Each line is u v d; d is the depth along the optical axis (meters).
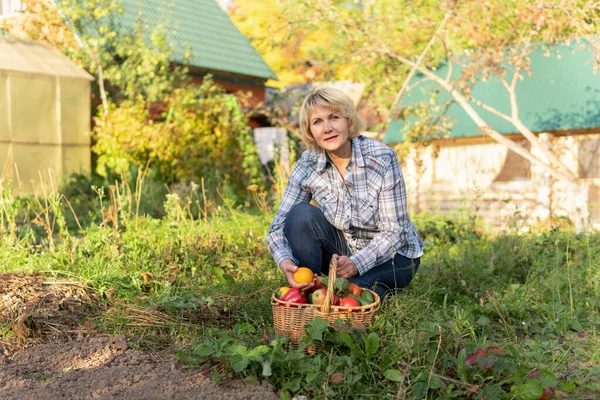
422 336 3.01
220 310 3.88
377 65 11.19
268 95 18.83
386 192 3.68
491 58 8.98
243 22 19.48
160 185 11.59
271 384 2.80
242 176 13.55
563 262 5.81
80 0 13.80
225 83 16.97
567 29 9.23
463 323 3.28
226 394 2.70
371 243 3.63
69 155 12.68
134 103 13.77
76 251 5.07
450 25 9.54
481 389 2.64
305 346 2.94
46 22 13.72
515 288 4.49
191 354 3.09
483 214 10.97
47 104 12.27
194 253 5.23
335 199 3.75
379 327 3.17
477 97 11.12
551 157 8.99
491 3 8.95
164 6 16.81
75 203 10.53
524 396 2.53
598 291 4.53
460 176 11.56
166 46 14.29
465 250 6.04
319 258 3.83
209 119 13.87
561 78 10.52
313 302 3.20
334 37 11.39
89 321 3.79
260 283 4.34
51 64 12.56
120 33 14.38
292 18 11.06
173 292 4.34
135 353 3.30
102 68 13.77
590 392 2.85
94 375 2.97
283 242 3.75
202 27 17.53
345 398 2.69
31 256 5.10
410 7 10.26
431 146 11.75
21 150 11.80
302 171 3.86
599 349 3.34
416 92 11.34
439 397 2.58
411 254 3.84
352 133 3.64
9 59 11.78
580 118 10.07
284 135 14.46
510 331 3.74
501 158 11.28
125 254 5.09
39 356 3.27
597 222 9.38
